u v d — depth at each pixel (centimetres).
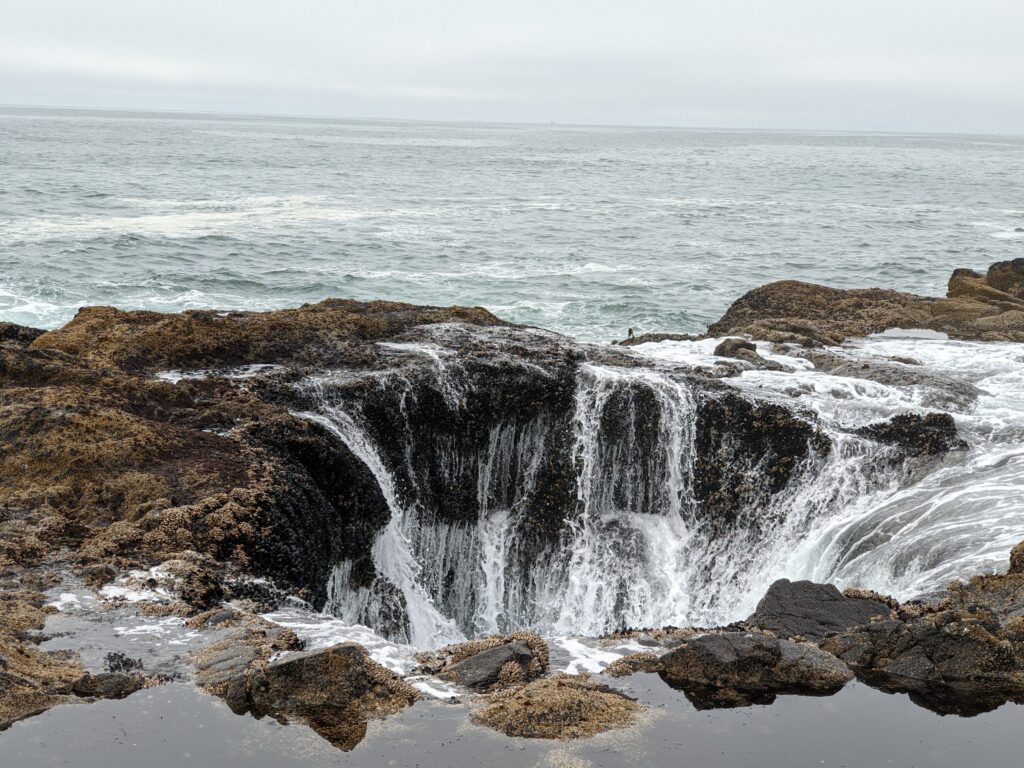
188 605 1025
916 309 2577
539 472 1755
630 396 1723
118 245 4381
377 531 1522
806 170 12800
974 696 899
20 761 765
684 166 13088
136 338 1723
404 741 809
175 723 820
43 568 1080
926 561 1290
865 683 920
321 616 1080
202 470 1304
